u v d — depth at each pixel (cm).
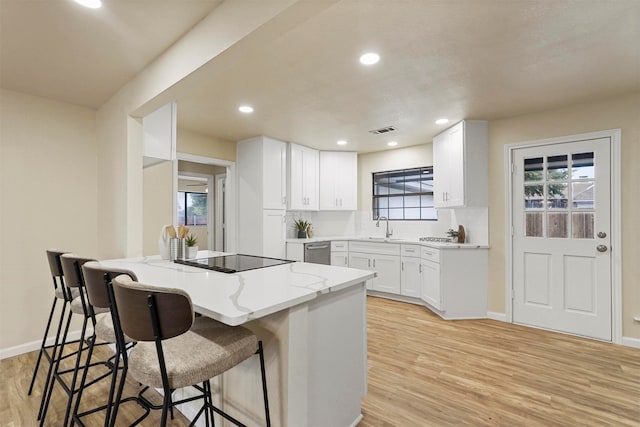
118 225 272
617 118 295
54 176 293
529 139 340
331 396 164
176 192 408
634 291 287
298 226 503
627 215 290
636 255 286
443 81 261
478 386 220
